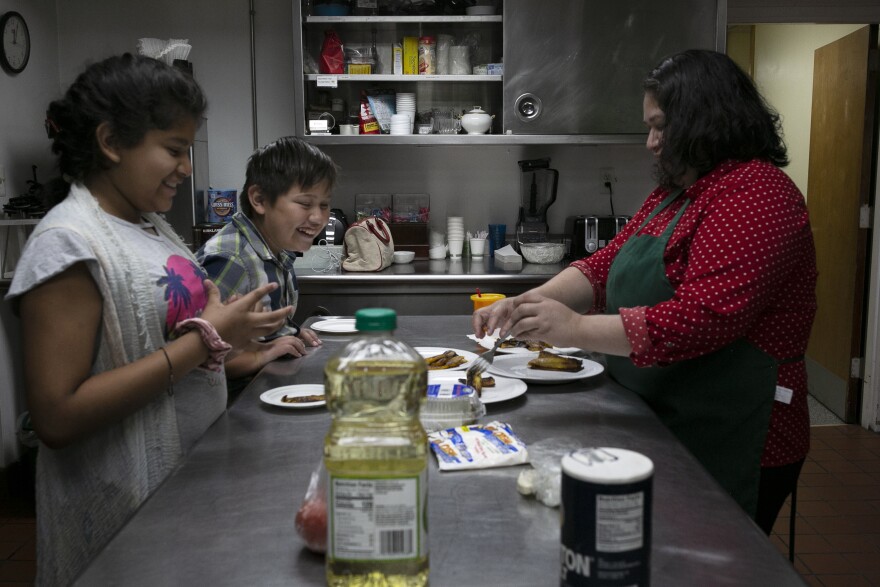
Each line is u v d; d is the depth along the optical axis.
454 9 3.65
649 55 3.52
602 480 0.63
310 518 0.80
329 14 3.62
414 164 4.03
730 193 1.36
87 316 1.15
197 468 1.08
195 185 3.59
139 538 0.86
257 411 1.37
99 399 1.11
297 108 3.57
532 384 1.55
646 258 1.53
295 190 1.89
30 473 3.01
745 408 1.44
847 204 4.00
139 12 3.93
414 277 3.34
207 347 1.19
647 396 1.52
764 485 1.50
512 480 1.02
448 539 0.85
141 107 1.18
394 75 3.62
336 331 2.12
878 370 3.86
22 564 2.57
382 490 0.68
